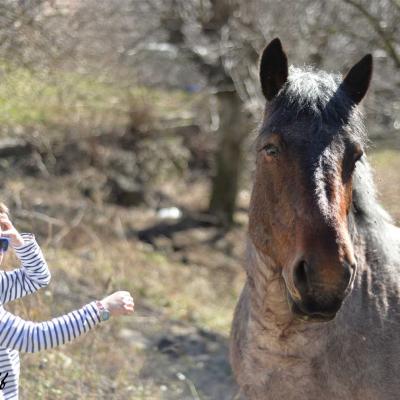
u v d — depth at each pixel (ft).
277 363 12.09
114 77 34.24
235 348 13.28
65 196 34.24
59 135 37.50
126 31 31.76
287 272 10.60
